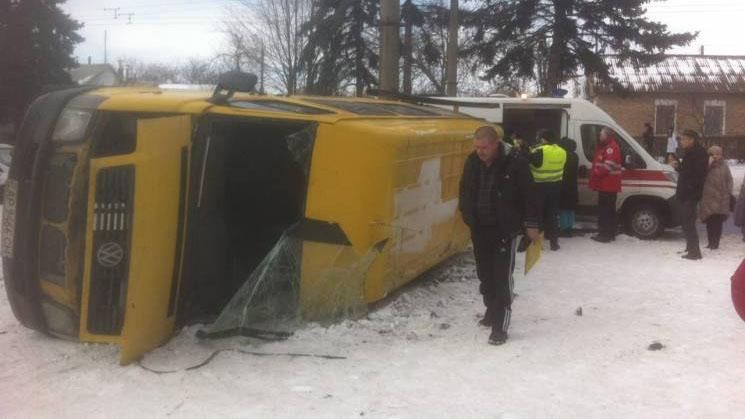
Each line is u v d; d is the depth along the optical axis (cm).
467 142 949
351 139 675
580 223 1516
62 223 633
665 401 550
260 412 525
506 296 682
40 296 652
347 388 570
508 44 3152
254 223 760
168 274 625
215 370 598
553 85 3109
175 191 621
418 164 775
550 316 787
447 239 916
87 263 604
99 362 616
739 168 3491
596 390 572
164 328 635
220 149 702
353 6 3002
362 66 3016
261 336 665
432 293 867
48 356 632
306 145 685
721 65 4397
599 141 1336
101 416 518
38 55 3659
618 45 3108
